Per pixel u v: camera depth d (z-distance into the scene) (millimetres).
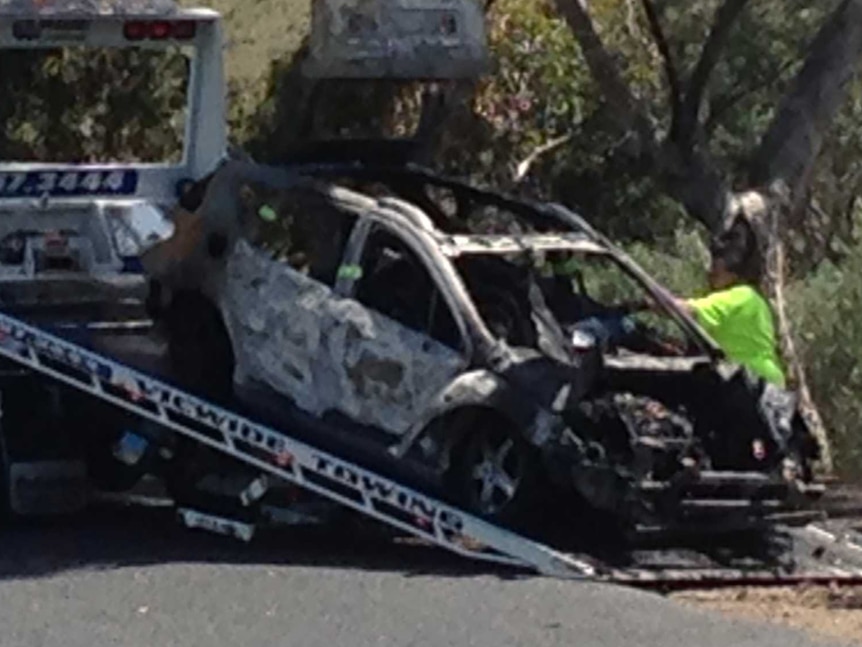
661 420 17547
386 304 18344
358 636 14953
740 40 31266
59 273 21109
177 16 22109
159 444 19953
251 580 16844
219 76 22359
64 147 28594
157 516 20547
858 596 17172
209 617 15555
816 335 23359
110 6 21797
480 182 28844
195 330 19828
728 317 19172
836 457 23062
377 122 26891
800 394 20703
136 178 21953
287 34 31172
